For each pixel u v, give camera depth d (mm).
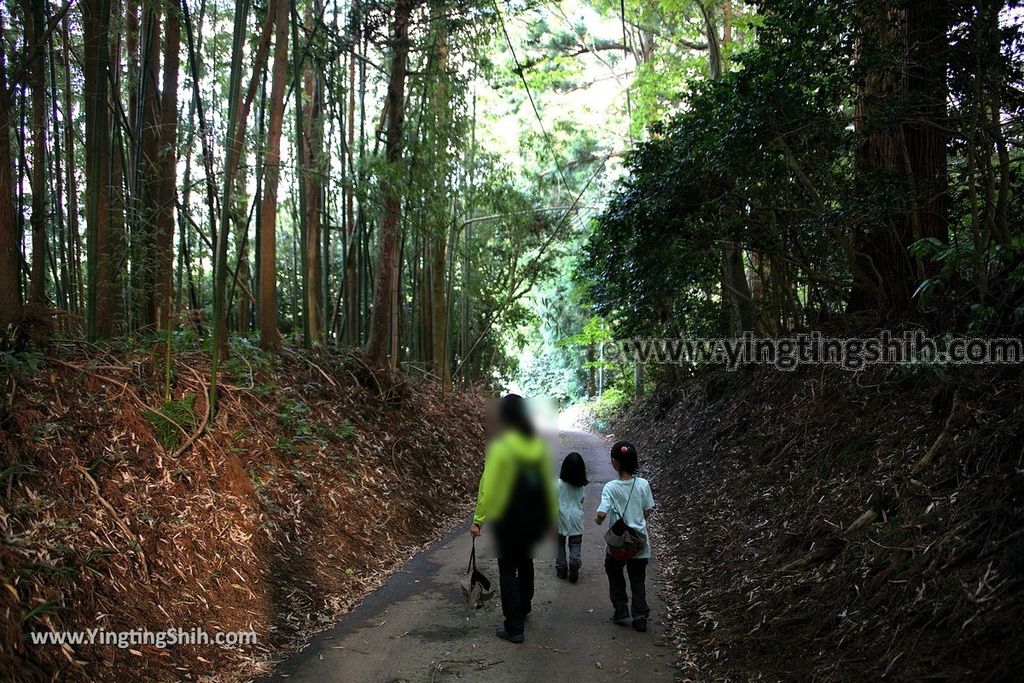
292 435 7281
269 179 7625
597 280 13406
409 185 8922
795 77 6277
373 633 4820
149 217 6566
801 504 5898
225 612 4547
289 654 4414
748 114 6625
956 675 3197
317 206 10391
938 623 3551
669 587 5969
